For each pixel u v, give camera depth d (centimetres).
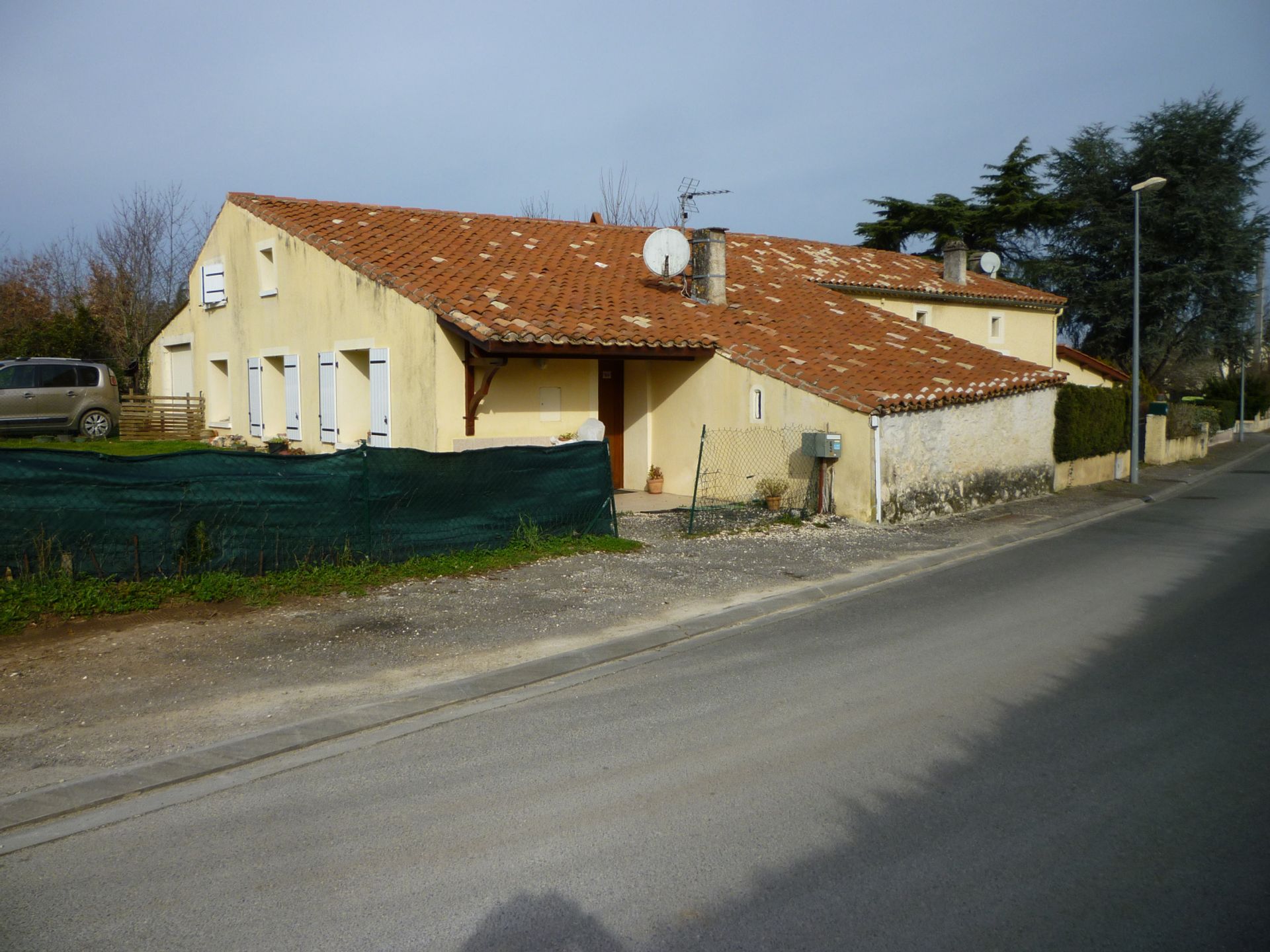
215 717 587
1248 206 3841
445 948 343
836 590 984
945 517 1464
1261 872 388
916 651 740
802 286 2005
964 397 1477
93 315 2964
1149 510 1655
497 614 836
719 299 1720
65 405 1844
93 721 578
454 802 470
